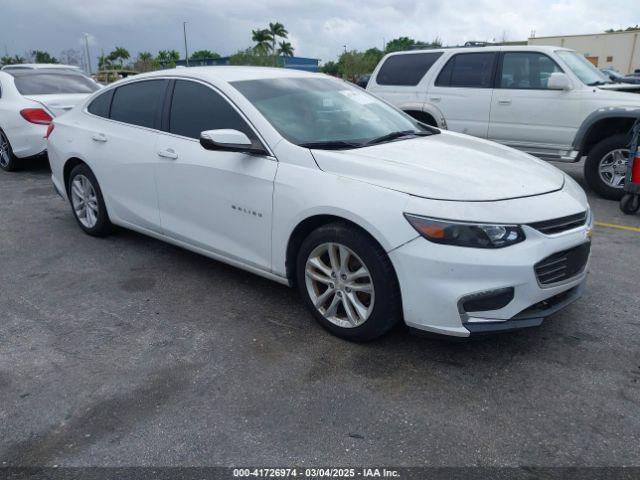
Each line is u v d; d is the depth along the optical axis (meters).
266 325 3.73
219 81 4.14
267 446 2.58
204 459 2.51
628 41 47.16
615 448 2.55
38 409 2.86
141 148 4.57
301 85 4.38
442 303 2.98
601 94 7.06
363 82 16.69
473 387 3.01
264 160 3.70
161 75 4.63
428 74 8.53
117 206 5.01
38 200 7.17
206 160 4.04
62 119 5.64
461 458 2.50
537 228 3.06
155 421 2.76
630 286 4.32
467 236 2.95
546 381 3.06
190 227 4.32
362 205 3.16
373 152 3.60
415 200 3.05
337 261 3.42
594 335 3.56
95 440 2.63
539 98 7.52
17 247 5.34
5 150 9.00
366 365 3.23
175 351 3.41
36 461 2.50
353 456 2.52
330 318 3.55
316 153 3.53
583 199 3.55
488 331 3.00
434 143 4.00
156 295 4.22
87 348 3.46
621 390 2.98
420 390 2.99
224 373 3.17
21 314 3.93
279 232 3.64
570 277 3.26
